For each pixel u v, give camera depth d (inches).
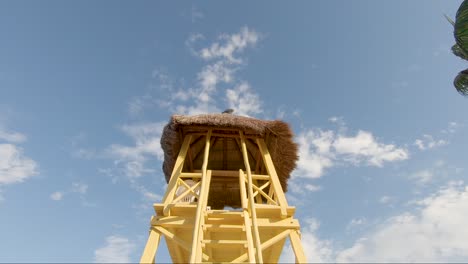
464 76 339.0
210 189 437.7
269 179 344.2
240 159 438.0
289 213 293.1
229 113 407.2
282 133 374.3
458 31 319.0
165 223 280.2
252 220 265.7
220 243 266.7
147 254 258.5
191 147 408.8
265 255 343.0
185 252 338.0
